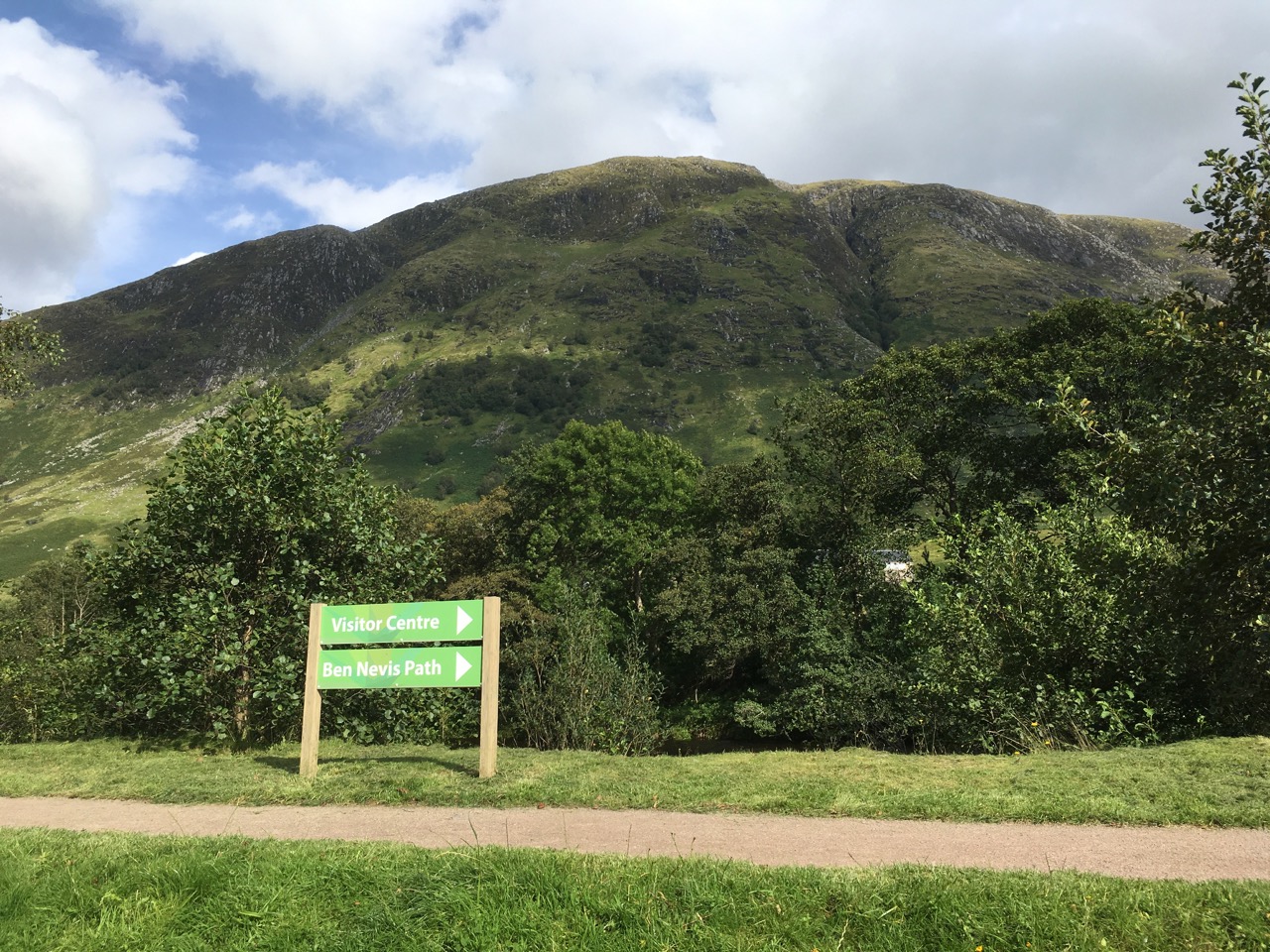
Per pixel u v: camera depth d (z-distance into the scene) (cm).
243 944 446
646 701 2617
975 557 1588
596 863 512
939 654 1498
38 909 492
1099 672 1347
